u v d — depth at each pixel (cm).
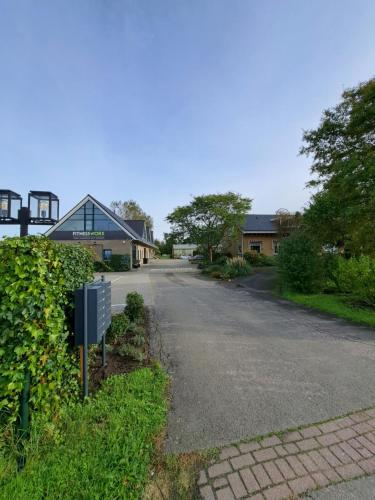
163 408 262
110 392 284
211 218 2312
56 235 2464
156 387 299
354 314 645
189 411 265
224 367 367
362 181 803
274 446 219
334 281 944
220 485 183
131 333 484
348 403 280
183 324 584
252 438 228
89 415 242
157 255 6412
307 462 202
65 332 251
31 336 199
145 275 1884
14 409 199
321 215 1067
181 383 322
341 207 930
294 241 992
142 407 259
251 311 717
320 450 215
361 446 219
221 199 2230
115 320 455
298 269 938
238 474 192
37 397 210
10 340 197
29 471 181
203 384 320
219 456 208
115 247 2477
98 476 180
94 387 296
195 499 173
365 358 398
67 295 270
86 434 218
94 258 376
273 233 2661
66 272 266
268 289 1138
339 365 374
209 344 458
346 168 849
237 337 496
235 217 2238
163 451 212
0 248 196
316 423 247
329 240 1084
